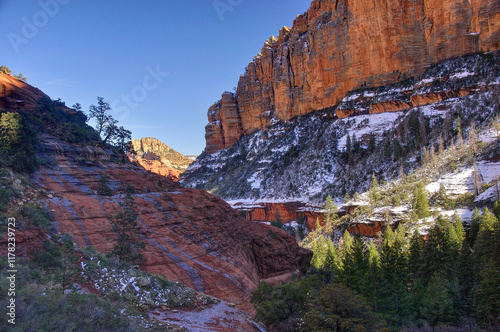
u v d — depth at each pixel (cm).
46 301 1365
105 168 3762
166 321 1852
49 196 2788
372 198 8738
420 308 3384
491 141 8025
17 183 2622
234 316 2383
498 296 2786
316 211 10206
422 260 4478
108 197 3181
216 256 3350
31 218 2211
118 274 2092
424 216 7006
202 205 3928
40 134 3691
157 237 3020
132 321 1588
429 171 8544
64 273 1652
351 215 8562
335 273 4109
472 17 11112
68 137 3816
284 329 2331
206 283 2833
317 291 2436
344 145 11975
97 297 1575
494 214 5806
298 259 4747
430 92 10806
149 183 3922
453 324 3225
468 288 4156
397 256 4309
